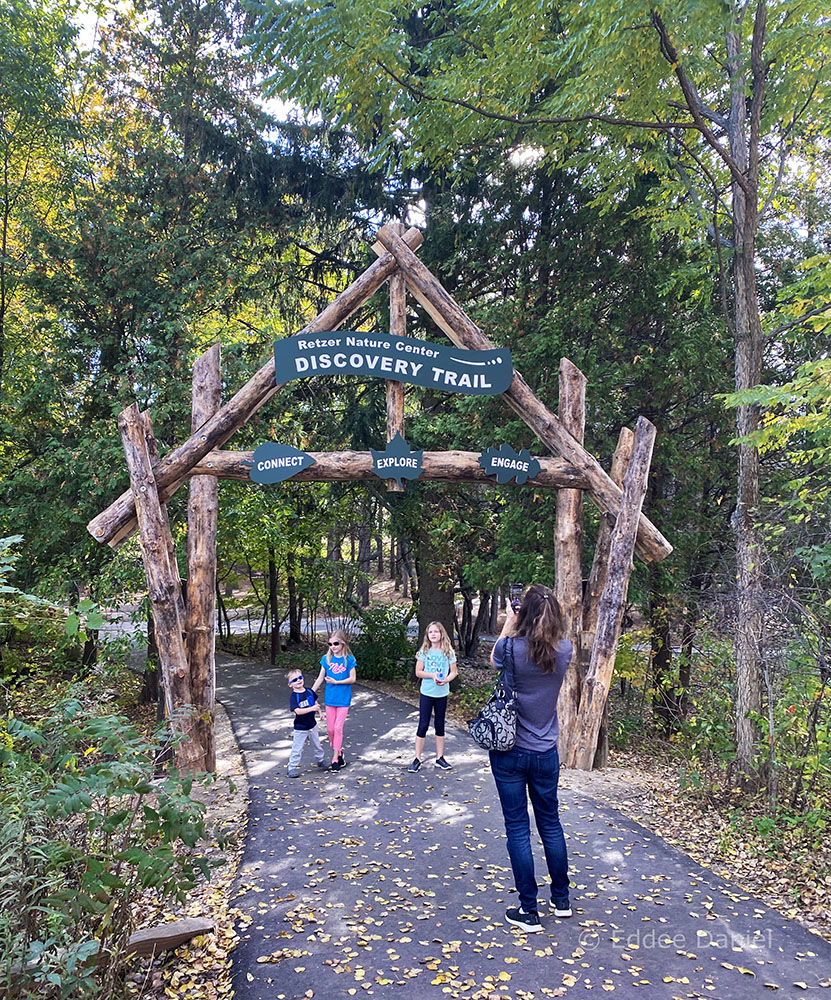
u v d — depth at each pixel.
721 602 6.96
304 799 6.09
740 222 6.89
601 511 7.03
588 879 4.41
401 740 8.45
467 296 12.25
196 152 12.08
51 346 11.05
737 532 6.61
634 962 3.47
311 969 3.42
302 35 6.34
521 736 3.72
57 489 10.10
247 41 6.49
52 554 10.57
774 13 6.21
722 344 10.31
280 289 13.49
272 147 12.38
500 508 11.82
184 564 10.66
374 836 5.19
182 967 3.43
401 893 4.24
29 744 3.12
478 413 10.14
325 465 6.66
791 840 5.11
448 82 7.40
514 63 6.98
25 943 2.52
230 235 11.70
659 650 10.30
